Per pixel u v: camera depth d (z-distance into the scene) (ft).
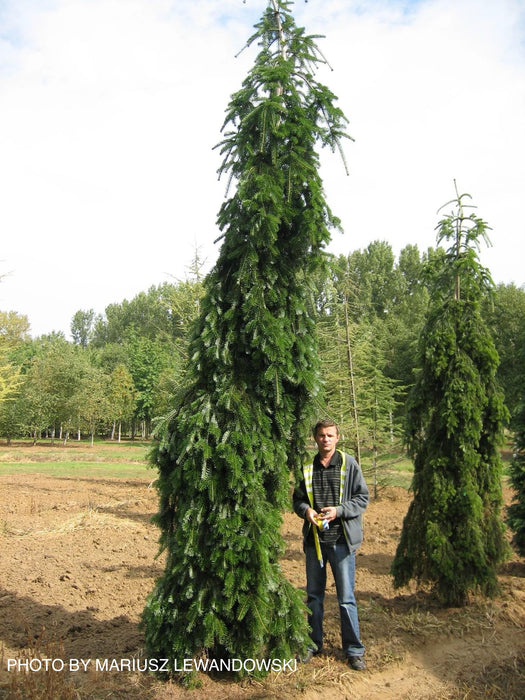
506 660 12.78
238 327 12.27
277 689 11.14
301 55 13.62
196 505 11.44
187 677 11.07
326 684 11.42
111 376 122.01
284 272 12.57
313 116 13.33
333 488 13.03
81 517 30.63
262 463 11.93
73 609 16.70
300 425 12.78
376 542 26.12
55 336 229.45
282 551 12.19
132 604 17.24
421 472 17.69
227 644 11.21
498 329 74.49
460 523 16.65
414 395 18.52
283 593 11.84
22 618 15.24
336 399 36.19
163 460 12.34
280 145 12.60
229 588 10.92
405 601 17.38
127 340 202.08
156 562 22.36
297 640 11.79
